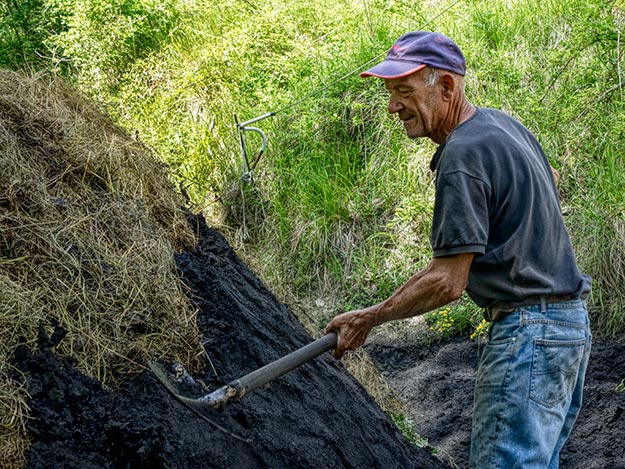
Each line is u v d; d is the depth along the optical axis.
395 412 4.96
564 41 6.27
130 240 3.29
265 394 3.29
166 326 3.10
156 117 7.76
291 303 5.07
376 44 7.24
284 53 8.02
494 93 6.47
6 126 3.26
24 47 8.31
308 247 6.52
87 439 2.59
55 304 2.82
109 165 3.50
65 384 2.65
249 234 6.88
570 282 2.93
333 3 8.48
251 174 6.63
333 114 6.94
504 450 2.88
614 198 5.45
